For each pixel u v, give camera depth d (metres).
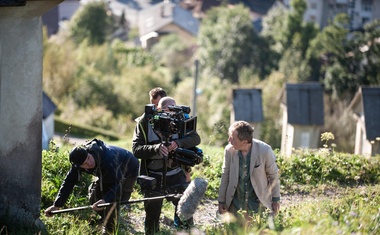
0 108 7.46
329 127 48.91
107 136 51.22
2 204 7.68
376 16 113.44
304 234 6.58
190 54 104.88
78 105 69.25
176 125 7.83
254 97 30.22
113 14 134.50
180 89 72.50
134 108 71.56
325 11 115.25
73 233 8.04
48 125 43.91
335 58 75.88
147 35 132.12
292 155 12.95
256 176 7.78
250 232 6.73
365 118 21.81
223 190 7.97
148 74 74.19
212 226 7.82
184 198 7.22
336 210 8.11
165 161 7.94
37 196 7.96
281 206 10.27
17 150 7.69
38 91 7.79
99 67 82.88
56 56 68.19
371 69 74.19
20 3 6.96
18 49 7.52
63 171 10.02
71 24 112.25
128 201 7.68
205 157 12.45
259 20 118.56
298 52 85.12
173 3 148.25
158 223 8.31
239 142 7.66
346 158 12.98
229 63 89.00
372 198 9.72
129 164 7.82
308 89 29.45
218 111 62.59
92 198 8.08
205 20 102.38
